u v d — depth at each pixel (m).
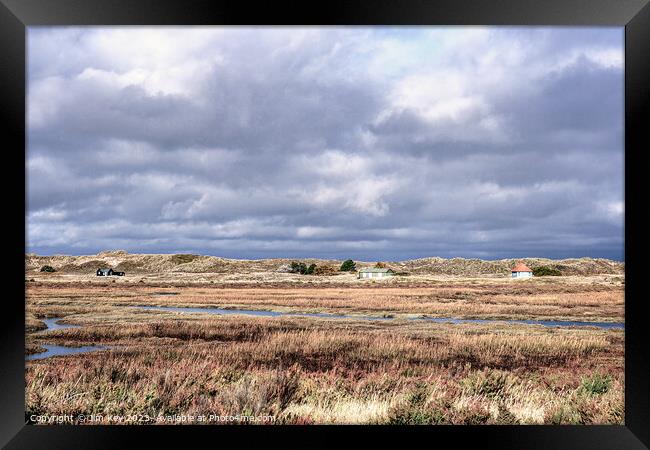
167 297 44.28
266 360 13.59
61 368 10.83
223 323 24.59
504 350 16.03
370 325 24.25
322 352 15.14
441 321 26.69
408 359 14.20
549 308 34.19
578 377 10.79
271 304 37.44
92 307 35.00
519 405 8.10
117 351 15.44
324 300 41.22
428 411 7.73
